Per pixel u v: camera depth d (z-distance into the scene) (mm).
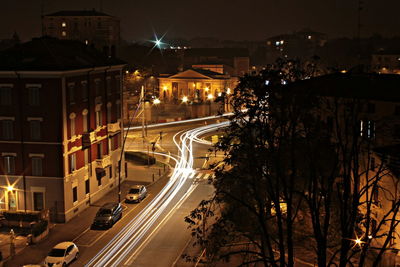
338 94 29688
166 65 192250
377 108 43875
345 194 25562
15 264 39562
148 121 115375
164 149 88500
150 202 57375
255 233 27922
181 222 50000
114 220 49219
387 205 38125
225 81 146625
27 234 46188
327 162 28938
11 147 49219
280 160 27406
